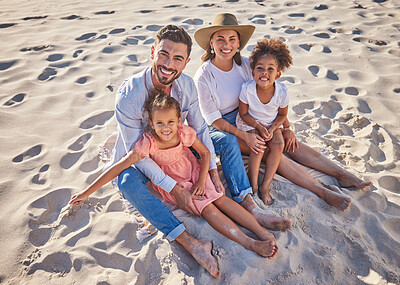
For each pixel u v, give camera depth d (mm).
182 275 2059
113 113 3549
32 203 2508
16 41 5082
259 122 2779
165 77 2258
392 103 3666
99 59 4602
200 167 2479
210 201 2291
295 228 2330
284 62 2650
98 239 2307
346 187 2703
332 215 2455
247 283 2002
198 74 2762
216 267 2020
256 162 2611
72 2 7258
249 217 2277
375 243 2295
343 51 4789
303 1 6965
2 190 2604
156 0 7238
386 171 2855
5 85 3957
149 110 2279
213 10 6406
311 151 2861
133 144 2385
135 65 4480
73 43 5066
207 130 2592
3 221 2375
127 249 2246
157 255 2172
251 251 2133
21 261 2160
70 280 2076
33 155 2977
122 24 5754
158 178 2338
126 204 2539
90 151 3029
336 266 2115
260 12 6297
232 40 2605
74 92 3891
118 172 2320
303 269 2102
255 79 2643
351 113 3518
